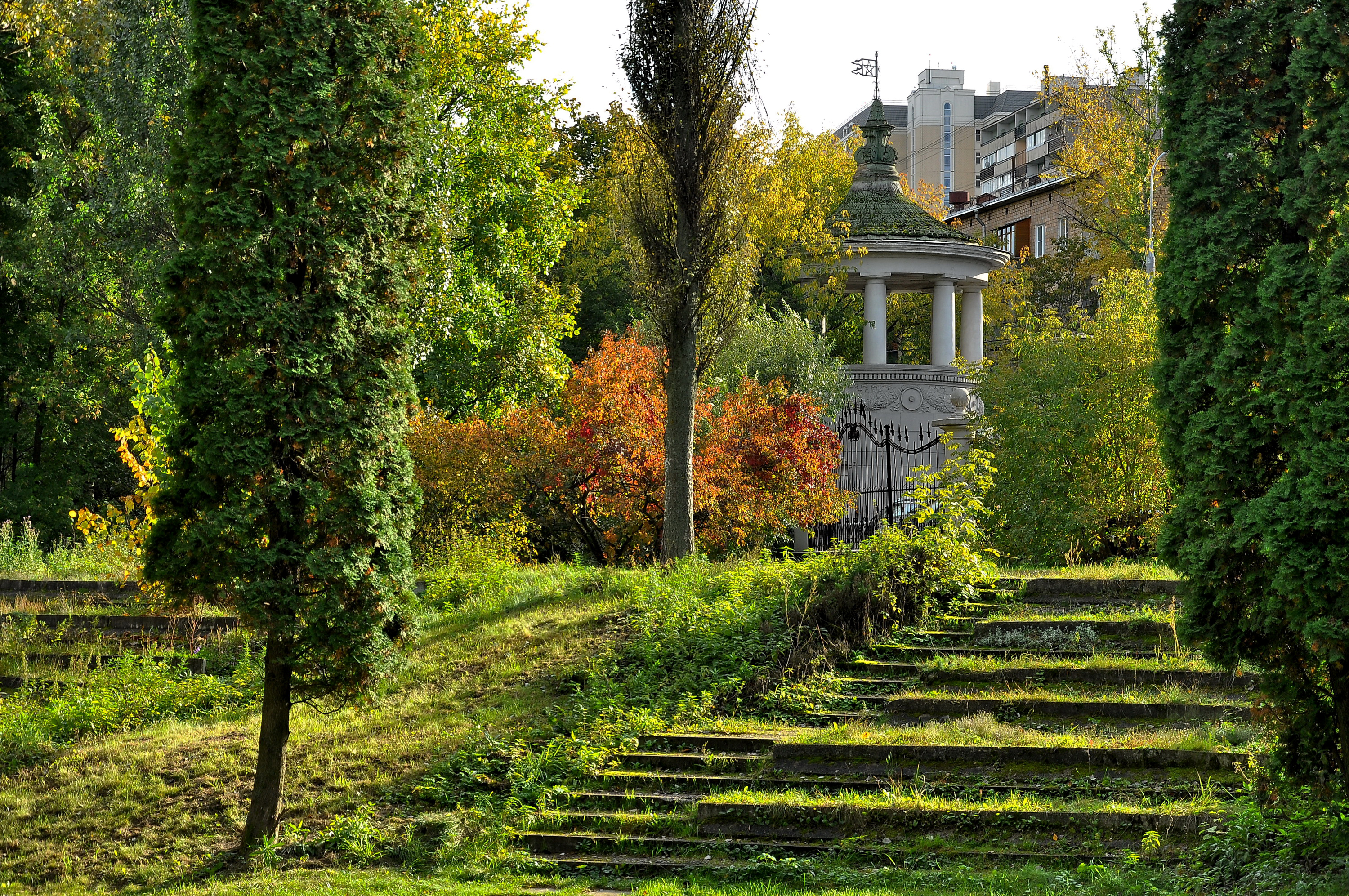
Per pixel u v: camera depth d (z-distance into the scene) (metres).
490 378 29.92
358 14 10.83
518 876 9.52
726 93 17.73
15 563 21.09
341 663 10.62
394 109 10.82
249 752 12.18
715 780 10.62
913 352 47.97
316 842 10.39
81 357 31.78
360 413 10.58
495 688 13.52
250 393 10.16
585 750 11.44
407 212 11.12
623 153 18.28
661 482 20.56
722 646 13.70
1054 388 19.56
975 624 13.62
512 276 30.27
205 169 10.25
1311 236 7.99
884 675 12.89
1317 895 7.03
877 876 8.70
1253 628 8.29
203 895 9.37
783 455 21.86
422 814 10.81
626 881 9.23
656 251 17.86
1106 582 14.50
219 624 16.47
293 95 10.40
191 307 10.40
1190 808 9.02
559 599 16.42
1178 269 8.52
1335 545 7.64
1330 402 7.66
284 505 10.35
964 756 10.34
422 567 19.16
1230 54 8.32
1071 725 11.03
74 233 29.00
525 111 30.48
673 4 17.64
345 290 10.48
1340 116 7.76
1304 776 8.48
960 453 18.05
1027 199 61.19
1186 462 8.54
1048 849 8.89
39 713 13.95
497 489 20.67
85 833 11.08
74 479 32.75
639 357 21.42
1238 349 8.17
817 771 10.56
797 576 15.22
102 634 16.38
